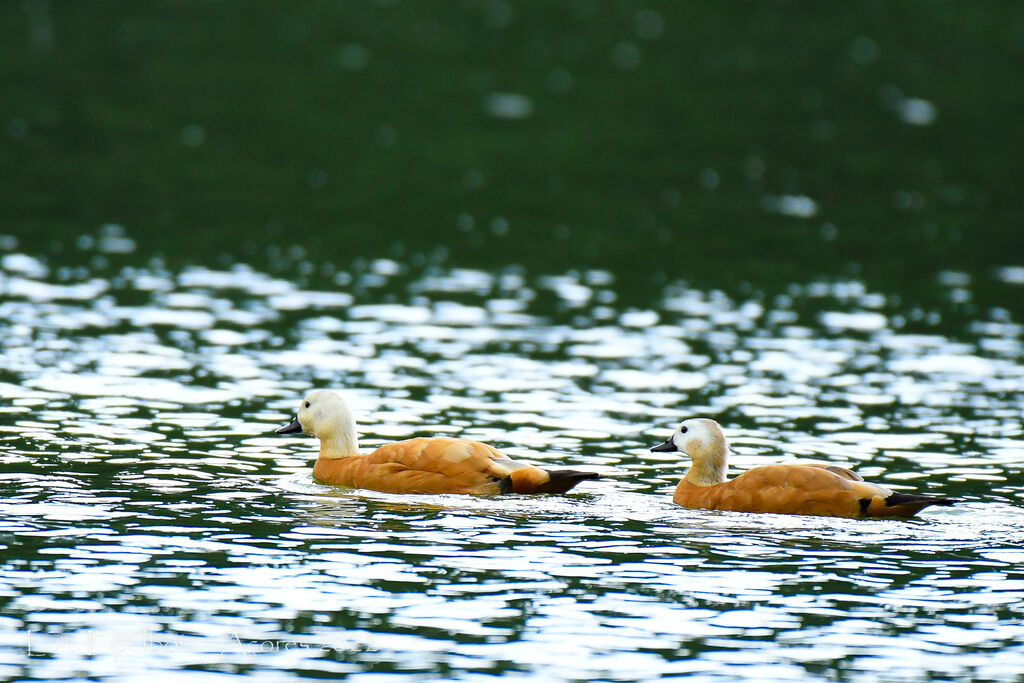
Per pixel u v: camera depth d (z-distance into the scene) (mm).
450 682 10914
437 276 28344
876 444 17812
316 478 15742
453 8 70562
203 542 13531
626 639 11664
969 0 71250
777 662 11312
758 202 37938
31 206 33625
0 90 49500
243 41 62031
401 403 19391
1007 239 33750
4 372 20031
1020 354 23156
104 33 61781
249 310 24828
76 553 13148
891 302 27016
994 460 17125
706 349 23078
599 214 35812
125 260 28531
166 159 40719
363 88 54062
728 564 13242
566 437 17906
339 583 12648
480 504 14844
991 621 12055
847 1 71000
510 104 52250
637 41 64750
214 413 18531
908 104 53406
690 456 15320
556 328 24328
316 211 34906
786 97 54438
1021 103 53781
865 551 13609
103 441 17000
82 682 10789
